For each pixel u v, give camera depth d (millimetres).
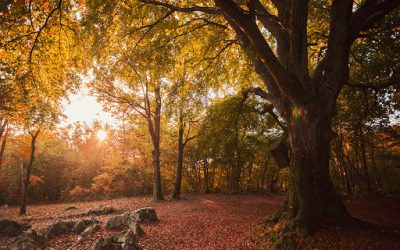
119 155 38312
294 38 7258
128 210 16219
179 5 11047
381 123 18625
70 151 42531
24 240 6879
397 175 24672
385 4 7645
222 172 32469
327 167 7621
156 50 11180
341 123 20969
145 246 7480
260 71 8586
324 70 7770
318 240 6645
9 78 12117
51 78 12391
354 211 13633
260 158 31094
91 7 8617
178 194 23703
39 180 32406
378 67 13859
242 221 10742
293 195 7969
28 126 16719
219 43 12883
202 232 9141
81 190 32250
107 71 11984
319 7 11125
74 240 7945
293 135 7824
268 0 12617
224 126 15977
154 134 23594
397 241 6633
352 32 7961
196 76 13602
